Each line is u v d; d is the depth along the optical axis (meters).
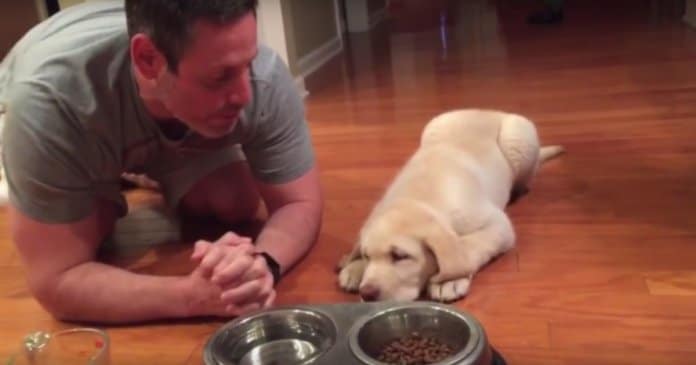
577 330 1.24
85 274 1.36
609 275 1.39
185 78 1.13
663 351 1.15
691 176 1.80
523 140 1.73
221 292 1.28
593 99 2.59
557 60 3.31
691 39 3.34
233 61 1.11
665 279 1.35
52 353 1.20
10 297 1.57
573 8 4.65
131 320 1.38
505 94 2.84
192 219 1.89
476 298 1.36
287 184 1.53
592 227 1.60
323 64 3.86
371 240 1.33
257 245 1.45
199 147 1.49
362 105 2.92
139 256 1.73
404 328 1.15
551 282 1.39
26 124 1.26
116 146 1.36
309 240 1.53
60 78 1.28
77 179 1.31
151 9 1.10
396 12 5.49
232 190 1.76
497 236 1.46
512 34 4.11
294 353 1.18
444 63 3.58
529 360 1.17
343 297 1.42
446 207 1.41
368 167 2.15
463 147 1.65
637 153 2.00
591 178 1.87
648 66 2.96
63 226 1.33
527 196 1.81
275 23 3.07
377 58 3.91
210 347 1.12
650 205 1.67
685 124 2.19
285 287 1.48
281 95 1.47
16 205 1.31
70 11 1.48
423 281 1.35
